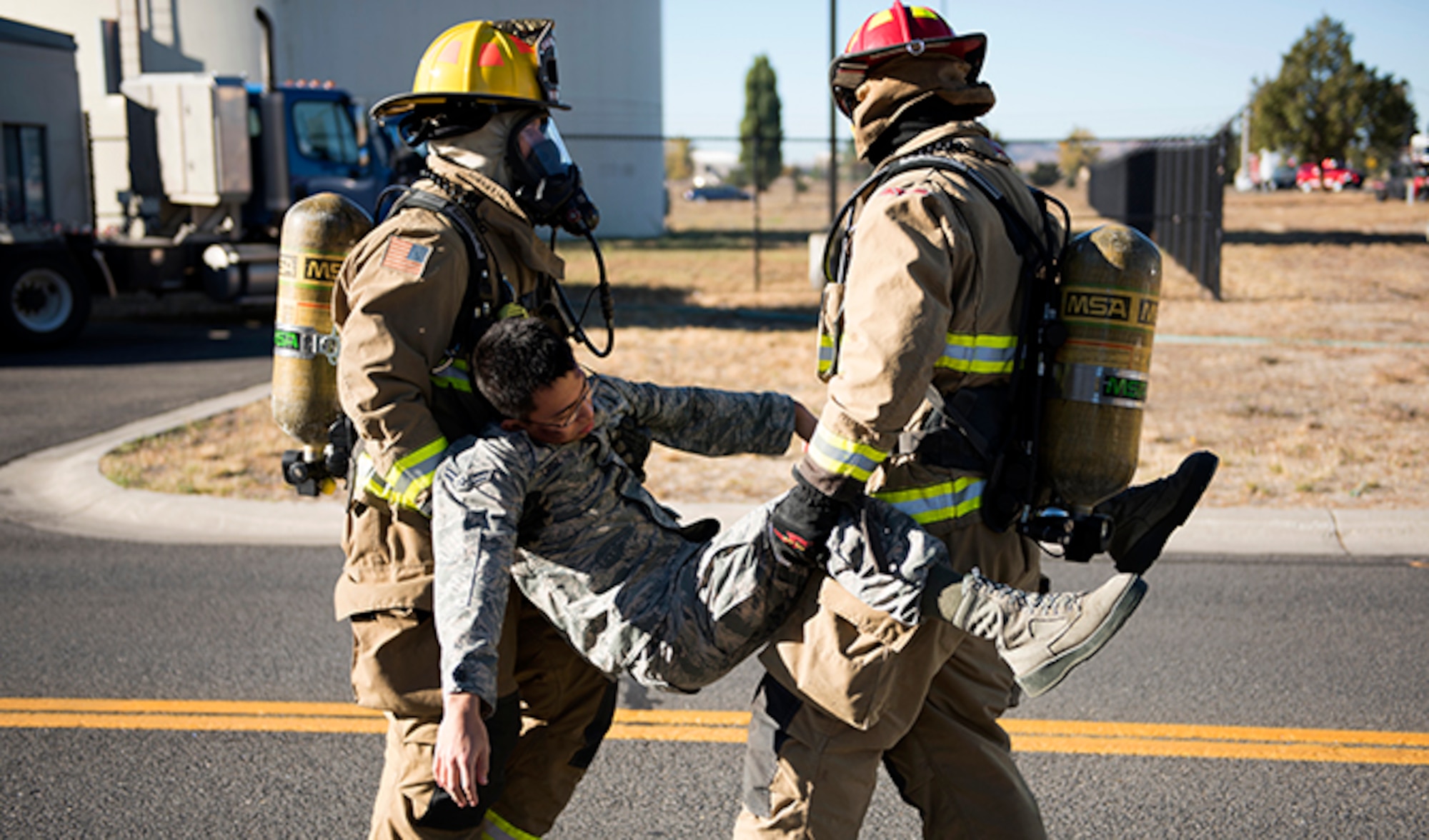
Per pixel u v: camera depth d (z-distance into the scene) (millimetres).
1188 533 6094
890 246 2125
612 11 30766
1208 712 4035
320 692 4230
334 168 15453
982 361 2279
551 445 2320
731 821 3352
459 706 2002
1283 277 19547
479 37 2518
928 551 2186
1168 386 10172
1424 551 5910
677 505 6469
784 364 11625
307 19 26578
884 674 2246
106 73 18656
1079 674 4398
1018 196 2387
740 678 4461
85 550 6004
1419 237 26781
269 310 17859
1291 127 55656
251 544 6152
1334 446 7793
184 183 14672
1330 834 3215
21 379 11070
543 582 2406
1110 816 3338
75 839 3203
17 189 13172
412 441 2299
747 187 79375
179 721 3979
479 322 2404
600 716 2727
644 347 12734
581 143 30984
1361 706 4062
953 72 2416
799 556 2201
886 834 3277
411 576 2414
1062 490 2320
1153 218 18141
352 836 3240
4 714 4016
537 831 2664
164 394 10242
